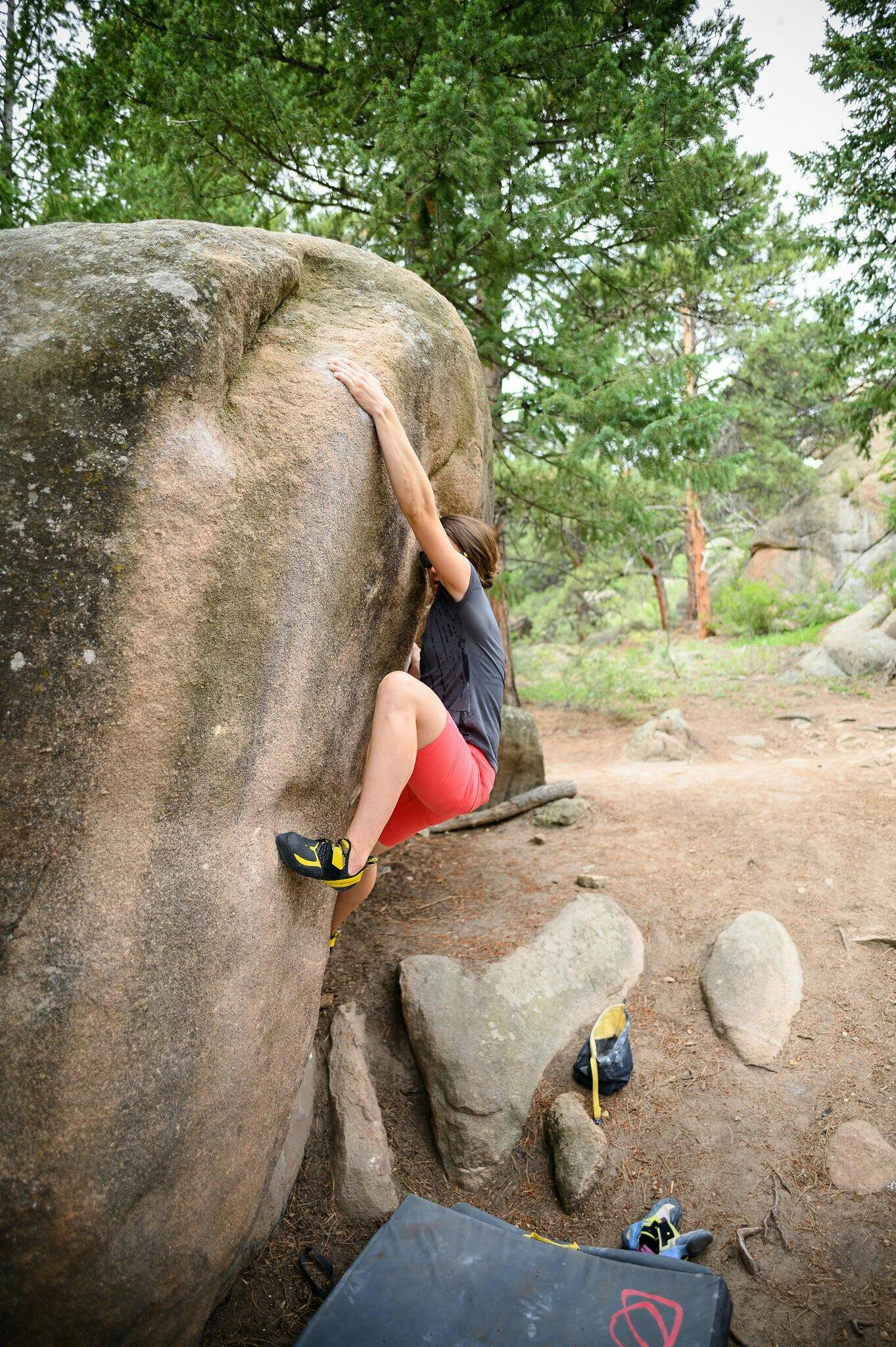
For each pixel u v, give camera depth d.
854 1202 3.20
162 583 2.13
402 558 3.06
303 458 2.45
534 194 6.25
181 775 2.20
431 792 2.81
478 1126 3.57
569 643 18.83
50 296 2.22
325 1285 3.05
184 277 2.28
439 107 5.70
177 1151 2.16
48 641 2.02
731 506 24.00
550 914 4.72
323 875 2.48
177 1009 2.16
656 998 4.24
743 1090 3.71
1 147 6.13
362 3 6.12
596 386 7.61
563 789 6.70
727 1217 3.22
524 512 10.35
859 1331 2.77
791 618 17.58
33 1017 1.95
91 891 2.04
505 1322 2.54
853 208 9.30
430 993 4.00
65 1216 1.96
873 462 18.12
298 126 6.24
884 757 7.39
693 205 6.93
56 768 2.02
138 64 5.97
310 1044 2.81
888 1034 3.88
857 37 8.90
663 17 7.15
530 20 6.69
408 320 3.02
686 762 8.77
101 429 2.10
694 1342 2.40
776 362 18.19
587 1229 3.25
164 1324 2.24
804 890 4.93
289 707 2.51
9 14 6.09
